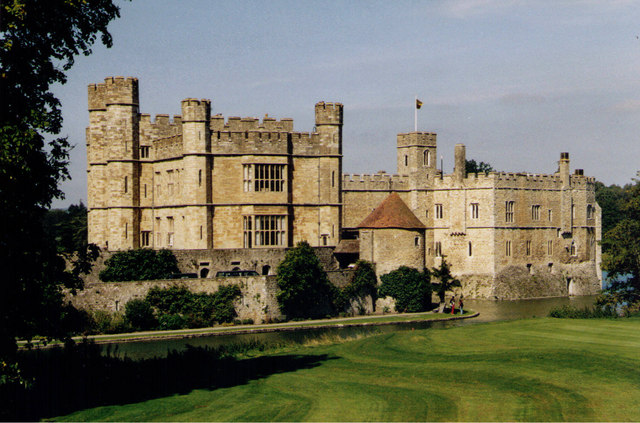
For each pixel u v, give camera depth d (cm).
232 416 3203
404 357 4450
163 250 7550
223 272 7669
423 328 6906
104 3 3481
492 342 4819
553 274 10506
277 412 3256
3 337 3097
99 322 6494
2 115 3186
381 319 7438
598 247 11250
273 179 8556
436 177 10381
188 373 4125
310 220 8812
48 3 3281
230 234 8444
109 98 8831
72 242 3625
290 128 9375
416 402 3400
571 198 10831
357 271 8069
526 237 10212
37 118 3238
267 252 8044
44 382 3703
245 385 3825
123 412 3281
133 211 8881
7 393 3444
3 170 3064
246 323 7088
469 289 9956
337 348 4881
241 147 8469
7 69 3247
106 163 9106
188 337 6331
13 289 3142
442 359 4338
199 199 8306
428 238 10388
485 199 9900
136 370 4144
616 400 3372
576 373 3847
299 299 7381
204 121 8331
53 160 3409
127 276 7238
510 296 9838
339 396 3534
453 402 3394
